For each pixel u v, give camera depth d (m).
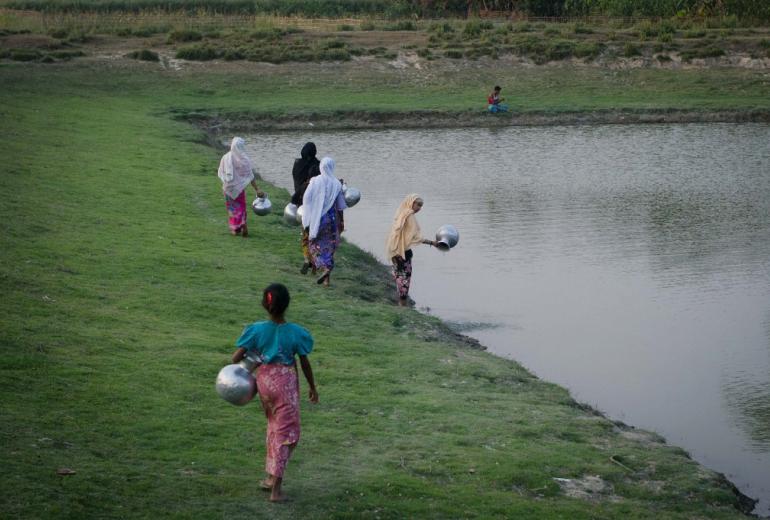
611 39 49.34
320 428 9.53
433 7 67.50
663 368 13.50
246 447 8.90
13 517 6.90
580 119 39.56
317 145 34.16
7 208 17.41
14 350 10.34
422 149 33.34
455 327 14.89
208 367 10.83
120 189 20.92
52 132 28.78
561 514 8.16
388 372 11.50
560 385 12.66
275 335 7.71
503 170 29.31
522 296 16.70
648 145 33.69
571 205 24.33
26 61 44.97
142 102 39.84
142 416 9.27
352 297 15.05
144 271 14.62
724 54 46.81
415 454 9.12
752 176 27.92
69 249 15.20
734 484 10.10
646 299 16.66
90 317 12.03
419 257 19.27
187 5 66.94
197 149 28.83
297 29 54.16
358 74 45.41
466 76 45.56
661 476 9.38
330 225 14.98
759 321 15.57
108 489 7.61
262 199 17.83
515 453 9.38
